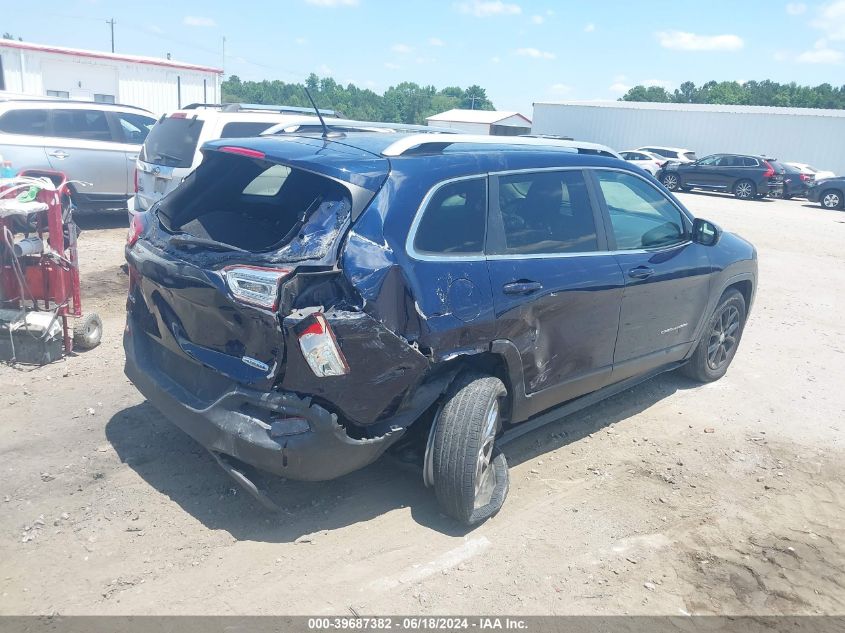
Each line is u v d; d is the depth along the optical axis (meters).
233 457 3.48
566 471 4.62
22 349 5.60
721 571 3.70
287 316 3.19
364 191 3.46
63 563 3.37
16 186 5.45
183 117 8.48
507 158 4.16
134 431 4.61
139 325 4.17
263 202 4.14
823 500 4.49
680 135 38.41
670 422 5.49
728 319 6.22
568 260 4.33
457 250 3.77
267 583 3.34
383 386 3.45
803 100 109.94
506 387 4.14
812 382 6.58
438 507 4.07
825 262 13.11
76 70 23.72
